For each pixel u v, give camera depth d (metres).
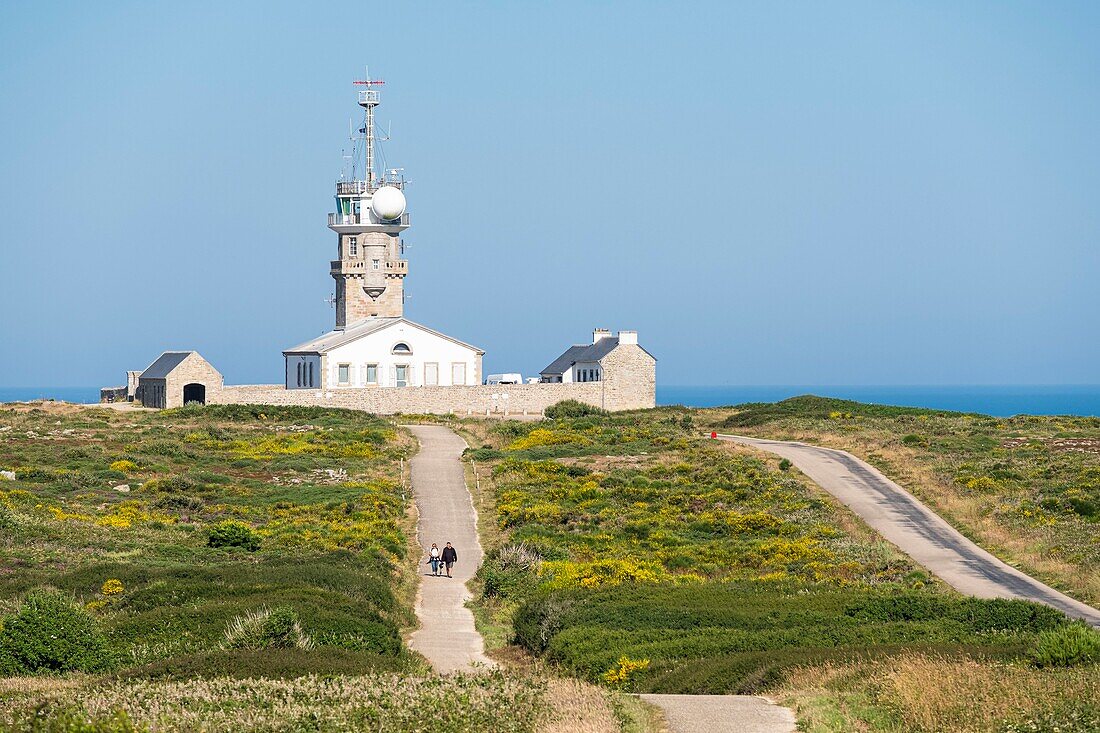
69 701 30.95
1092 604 61.19
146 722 27.92
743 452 102.69
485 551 75.94
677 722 30.28
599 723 29.20
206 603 51.34
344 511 83.19
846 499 86.31
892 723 28.97
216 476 94.31
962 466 94.12
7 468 92.75
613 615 50.94
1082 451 101.25
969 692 30.42
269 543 73.88
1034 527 76.12
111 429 114.44
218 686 32.97
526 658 48.75
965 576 67.50
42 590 54.12
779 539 74.94
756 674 37.81
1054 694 29.86
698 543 74.50
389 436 114.38
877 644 43.28
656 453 104.00
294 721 28.80
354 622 47.16
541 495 88.62
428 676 35.75
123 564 62.72
